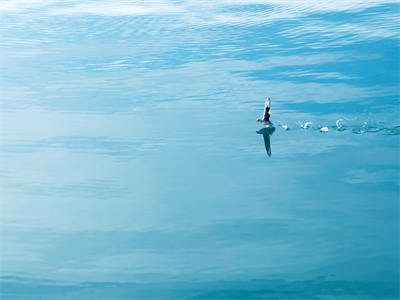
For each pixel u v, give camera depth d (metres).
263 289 9.76
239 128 17.58
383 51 25.83
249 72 23.83
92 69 24.92
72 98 21.08
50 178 14.41
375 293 9.57
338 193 13.16
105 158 15.56
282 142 16.38
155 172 14.59
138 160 15.36
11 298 9.71
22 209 12.88
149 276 10.23
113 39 30.34
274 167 14.70
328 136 16.72
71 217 12.45
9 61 26.45
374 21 31.47
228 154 15.60
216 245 11.17
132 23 33.94
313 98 20.22
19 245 11.41
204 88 21.84
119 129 17.73
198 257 10.78
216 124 17.97
